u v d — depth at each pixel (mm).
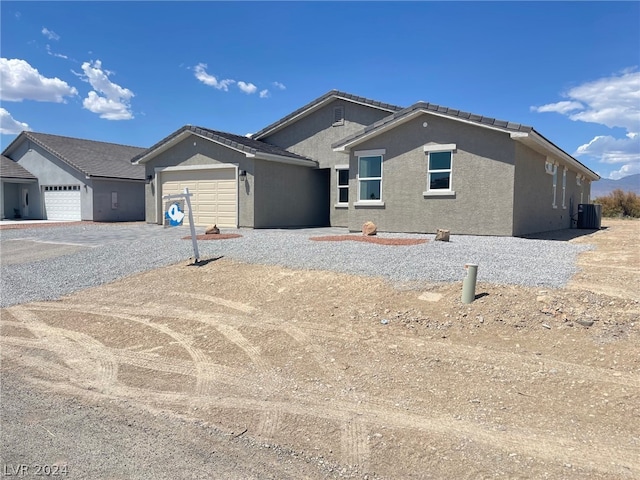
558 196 20484
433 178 15539
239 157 19375
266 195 19734
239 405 4711
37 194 30688
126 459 3785
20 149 31469
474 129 14664
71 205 29203
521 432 3982
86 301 8898
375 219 16719
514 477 3398
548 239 14328
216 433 4180
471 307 6645
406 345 5871
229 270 10062
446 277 8070
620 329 5691
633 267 8961
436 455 3709
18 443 4059
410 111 15523
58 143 31141
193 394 5008
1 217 30031
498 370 5078
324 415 4430
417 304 7035
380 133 16438
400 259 9719
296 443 3975
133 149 37188
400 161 16125
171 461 3744
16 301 9047
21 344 6785
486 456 3664
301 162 21266
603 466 3480
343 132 21609
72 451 3918
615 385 4609
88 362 6039
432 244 11820
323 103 21891
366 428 4164
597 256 10430
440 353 5578
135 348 6469
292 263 10008
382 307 7078
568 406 4344
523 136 13492
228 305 7977
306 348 6035
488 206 14523
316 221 22984
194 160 20703
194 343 6512
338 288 8133
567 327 5887
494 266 8875
